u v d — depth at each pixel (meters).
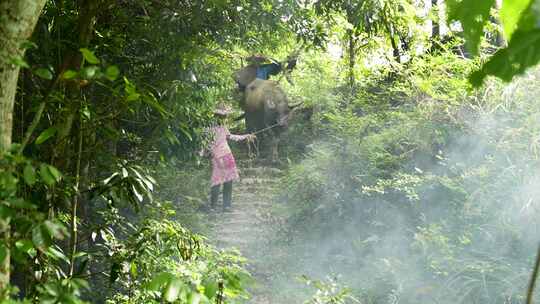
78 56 2.42
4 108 1.47
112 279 2.43
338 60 8.34
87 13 2.49
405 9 5.98
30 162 1.43
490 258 4.19
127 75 4.07
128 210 5.02
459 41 5.53
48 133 1.80
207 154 7.93
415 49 6.38
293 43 8.06
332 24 5.11
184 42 4.01
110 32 3.57
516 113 4.80
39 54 2.92
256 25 4.51
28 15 1.48
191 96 5.07
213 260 2.93
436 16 6.59
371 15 4.82
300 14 4.40
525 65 0.63
